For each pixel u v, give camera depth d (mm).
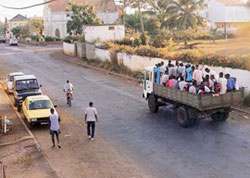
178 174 11945
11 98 27438
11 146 16000
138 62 33531
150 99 20391
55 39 85062
